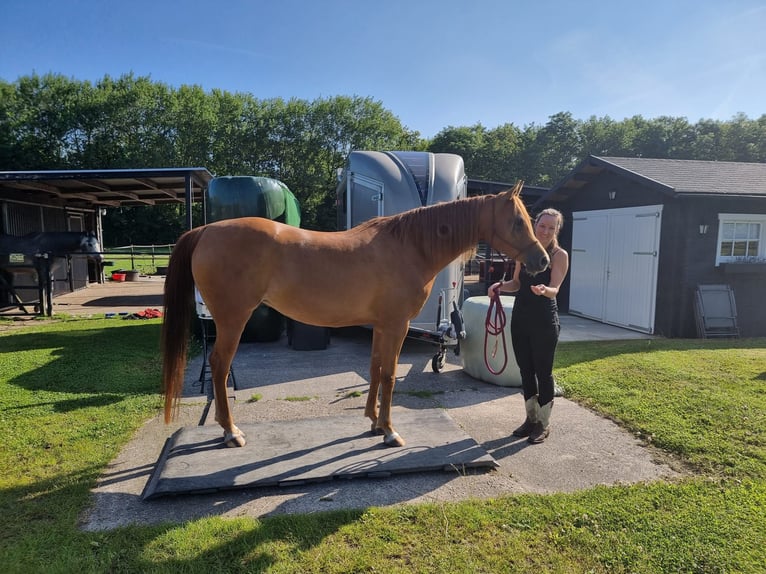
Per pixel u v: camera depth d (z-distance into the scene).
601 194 8.84
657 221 7.46
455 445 3.13
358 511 2.40
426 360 5.82
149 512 2.43
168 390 2.88
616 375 4.85
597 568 2.01
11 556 2.01
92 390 4.35
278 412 4.02
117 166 28.86
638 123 44.41
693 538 2.20
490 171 40.47
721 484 2.72
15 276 9.67
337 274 2.89
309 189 33.22
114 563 2.00
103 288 13.73
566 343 6.77
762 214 7.33
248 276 2.87
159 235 32.62
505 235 3.03
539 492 2.67
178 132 30.83
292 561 2.03
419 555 2.08
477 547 2.14
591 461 3.07
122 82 31.64
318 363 5.69
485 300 5.11
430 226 3.05
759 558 2.06
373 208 6.00
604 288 8.73
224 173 32.25
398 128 35.62
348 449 3.06
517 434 3.47
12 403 3.96
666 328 7.38
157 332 7.14
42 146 29.19
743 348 6.23
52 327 7.55
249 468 2.78
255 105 33.44
